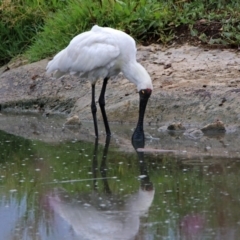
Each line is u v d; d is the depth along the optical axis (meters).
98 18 17.78
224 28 17.17
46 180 10.53
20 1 19.67
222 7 18.03
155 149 12.26
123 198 9.59
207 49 16.78
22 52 19.17
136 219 8.80
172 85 15.08
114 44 13.33
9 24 19.36
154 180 10.35
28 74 17.42
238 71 15.52
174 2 18.36
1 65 19.38
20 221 8.89
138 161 11.48
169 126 13.85
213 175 10.51
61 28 18.16
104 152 12.20
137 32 17.53
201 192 9.70
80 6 18.06
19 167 11.30
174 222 8.65
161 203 9.31
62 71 14.02
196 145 12.52
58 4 19.34
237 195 9.53
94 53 13.36
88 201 9.53
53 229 8.58
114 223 8.66
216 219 8.68
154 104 14.62
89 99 15.79
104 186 10.16
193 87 14.81
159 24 17.50
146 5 17.78
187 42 17.16
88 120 15.12
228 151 11.98
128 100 14.92
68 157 11.88
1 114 16.52
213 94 14.40
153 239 8.20
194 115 14.19
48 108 16.55
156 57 16.58
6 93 17.27
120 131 13.96
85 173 10.84
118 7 17.70
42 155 12.08
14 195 9.85
